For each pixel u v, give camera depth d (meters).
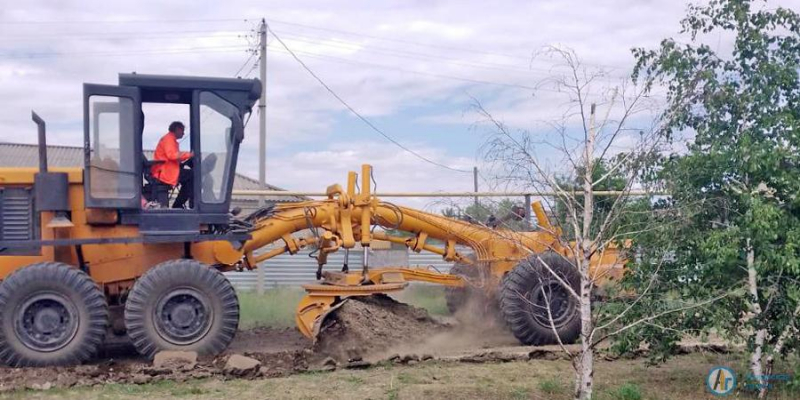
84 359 9.70
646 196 7.99
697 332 8.67
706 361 10.38
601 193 7.63
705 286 8.52
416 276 11.99
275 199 18.50
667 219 8.10
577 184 7.42
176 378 9.16
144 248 10.49
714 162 8.45
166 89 10.38
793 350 8.72
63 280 9.66
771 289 8.41
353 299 11.16
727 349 10.59
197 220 10.40
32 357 9.56
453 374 9.59
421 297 15.14
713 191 8.66
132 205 10.08
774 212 7.99
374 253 17.03
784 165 8.42
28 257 10.30
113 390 8.65
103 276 10.37
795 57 8.61
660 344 8.78
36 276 9.61
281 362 10.14
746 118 8.57
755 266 8.30
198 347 10.00
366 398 8.26
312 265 19.12
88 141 9.94
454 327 12.16
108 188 10.02
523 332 11.55
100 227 10.26
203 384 8.98
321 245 11.46
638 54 8.59
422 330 11.55
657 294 8.46
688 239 8.45
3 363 9.59
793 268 7.95
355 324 10.70
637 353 10.69
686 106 8.03
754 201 8.12
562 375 9.56
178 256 10.59
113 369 9.72
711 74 8.27
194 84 10.41
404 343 11.03
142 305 9.85
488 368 9.97
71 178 10.22
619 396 8.32
